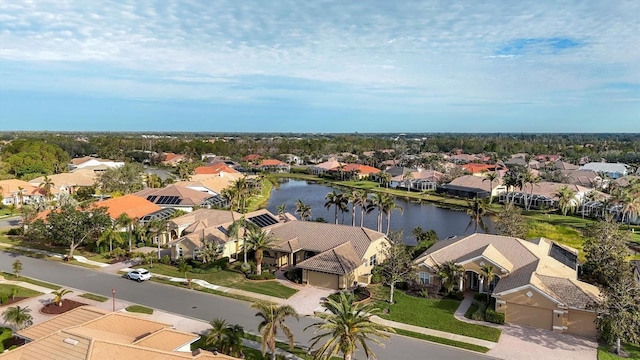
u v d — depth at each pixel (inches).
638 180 4847.4
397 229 3818.9
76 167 6525.6
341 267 2154.3
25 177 5521.7
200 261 2502.5
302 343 1615.4
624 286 1573.6
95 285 2201.0
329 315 1302.9
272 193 5871.1
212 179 5049.2
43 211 3262.8
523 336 1699.1
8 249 2847.0
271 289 2156.7
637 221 3946.9
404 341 1642.5
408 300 2048.5
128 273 2301.9
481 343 1632.6
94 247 2802.7
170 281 2260.1
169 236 2965.1
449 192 5703.7
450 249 2314.2
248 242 2341.3
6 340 1563.7
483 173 6284.5
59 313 1845.5
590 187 5354.3
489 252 2138.3
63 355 1136.8
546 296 1749.5
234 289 2156.7
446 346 1608.0
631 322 1530.5
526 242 2353.6
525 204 4734.3
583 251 2657.5
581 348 1603.1
